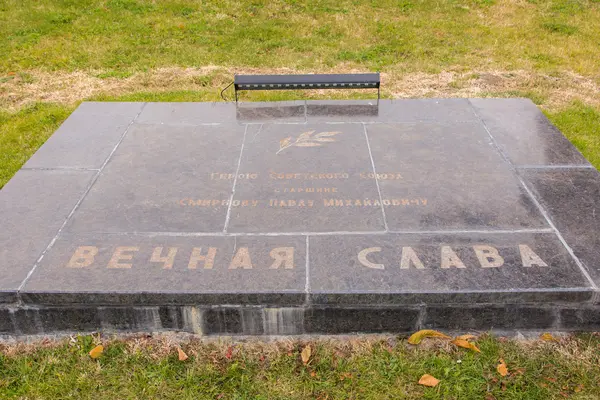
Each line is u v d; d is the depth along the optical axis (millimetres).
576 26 10859
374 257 3816
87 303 3588
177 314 3645
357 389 3336
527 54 9562
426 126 5914
